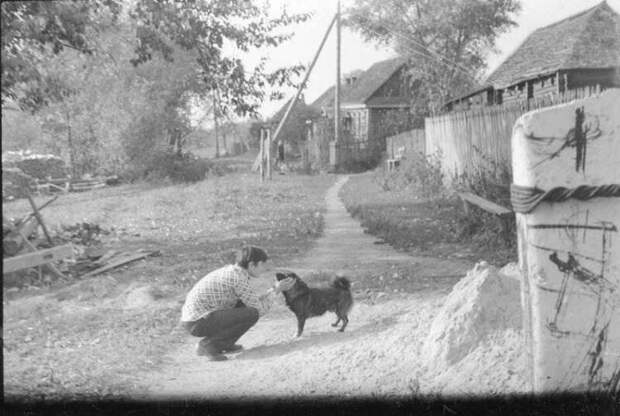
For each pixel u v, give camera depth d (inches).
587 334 143.9
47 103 403.2
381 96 1827.0
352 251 481.7
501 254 427.8
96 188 1188.5
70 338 273.7
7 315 327.6
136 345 258.1
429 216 640.4
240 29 449.4
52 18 326.3
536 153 139.3
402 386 179.2
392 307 290.5
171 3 396.8
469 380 173.2
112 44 432.8
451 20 1047.6
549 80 745.6
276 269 413.7
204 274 413.1
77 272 455.5
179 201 911.7
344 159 1589.6
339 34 1186.0
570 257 142.9
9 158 625.6
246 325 248.5
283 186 1111.6
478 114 688.4
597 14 756.6
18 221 492.1
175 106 1183.6
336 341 241.4
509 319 194.7
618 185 140.9
